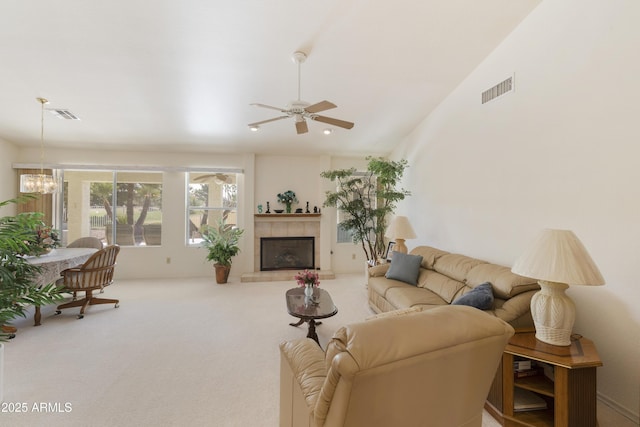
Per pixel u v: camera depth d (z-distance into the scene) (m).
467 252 3.62
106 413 1.90
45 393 2.10
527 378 1.87
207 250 5.79
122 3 2.38
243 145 5.48
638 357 1.87
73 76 3.28
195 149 5.60
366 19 2.63
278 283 5.29
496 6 2.57
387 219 6.12
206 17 2.54
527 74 2.70
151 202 5.72
